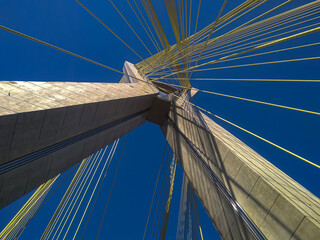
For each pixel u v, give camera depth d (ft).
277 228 25.86
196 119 56.90
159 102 78.33
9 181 26.73
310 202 28.50
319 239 21.18
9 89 27.68
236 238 31.30
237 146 45.68
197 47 52.54
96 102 37.58
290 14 36.29
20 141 25.88
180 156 58.59
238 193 33.76
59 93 33.94
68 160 39.06
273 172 36.81
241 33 47.47
